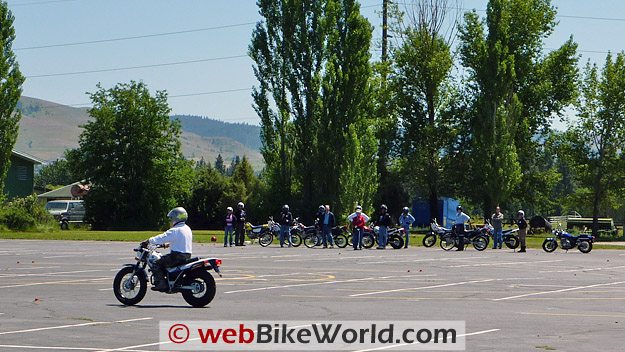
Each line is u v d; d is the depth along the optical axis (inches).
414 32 3275.1
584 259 1534.2
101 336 549.0
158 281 724.7
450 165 3302.2
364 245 1889.8
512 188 2977.4
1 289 861.8
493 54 2987.2
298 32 2984.7
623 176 3127.5
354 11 2878.9
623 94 3105.3
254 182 4042.8
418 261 1400.1
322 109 2866.6
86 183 3627.0
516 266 1301.7
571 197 3238.2
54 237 2226.9
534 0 3282.5
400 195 3329.2
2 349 494.3
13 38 2987.2
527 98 3270.2
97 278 991.0
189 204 3880.4
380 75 3043.8
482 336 561.0
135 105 3636.8
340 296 816.3
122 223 3597.4
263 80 3024.1
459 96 3331.7
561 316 674.8
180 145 3747.5
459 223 1861.5
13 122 2987.2
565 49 3292.3
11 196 3678.6
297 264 1279.5
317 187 2888.8
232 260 1369.3
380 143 3235.7
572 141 3196.4
